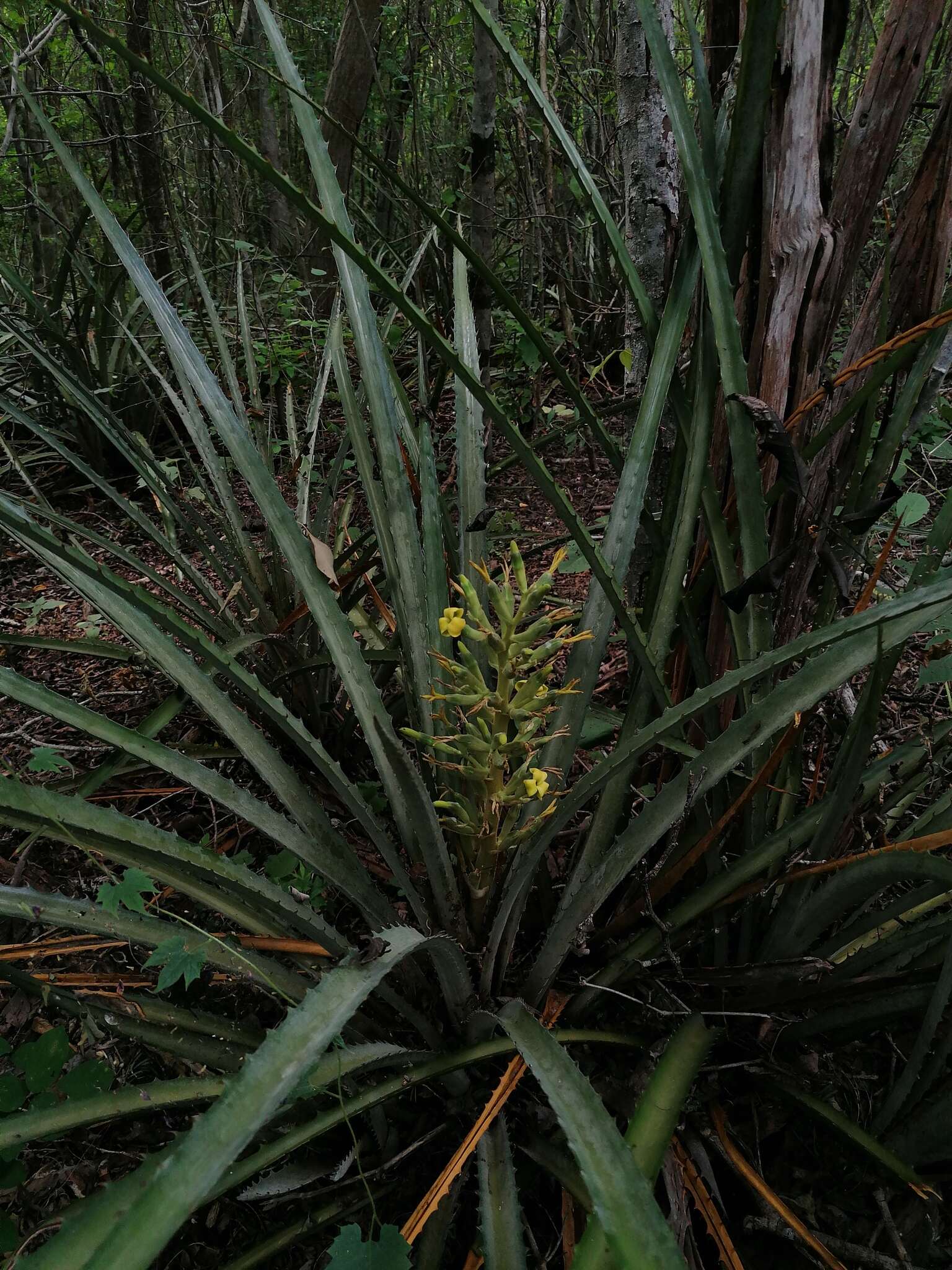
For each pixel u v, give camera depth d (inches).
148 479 107.3
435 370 188.9
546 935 69.9
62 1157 67.1
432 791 67.7
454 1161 50.9
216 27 290.5
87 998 59.9
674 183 89.1
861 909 66.8
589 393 210.4
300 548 63.9
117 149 251.1
